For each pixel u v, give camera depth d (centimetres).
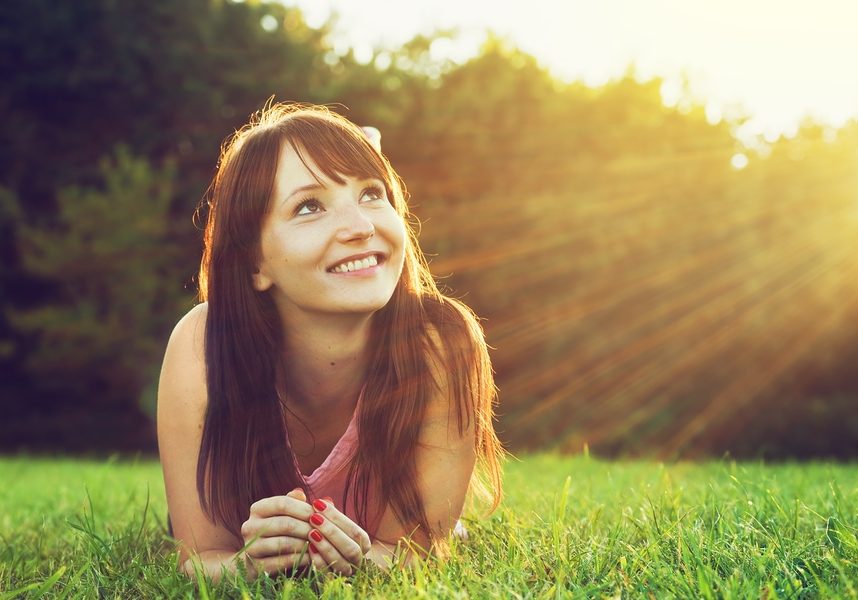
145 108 1580
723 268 1314
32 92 1552
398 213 217
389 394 217
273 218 200
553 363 1361
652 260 1344
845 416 1243
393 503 221
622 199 1404
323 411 228
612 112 1512
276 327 214
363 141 207
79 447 1502
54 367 1453
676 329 1314
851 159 1325
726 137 1422
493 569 187
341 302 197
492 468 239
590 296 1363
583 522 237
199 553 217
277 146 202
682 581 165
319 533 194
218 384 216
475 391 226
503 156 1519
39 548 258
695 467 572
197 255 1520
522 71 1616
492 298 1436
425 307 229
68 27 1521
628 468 558
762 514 228
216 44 1614
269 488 221
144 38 1555
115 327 1427
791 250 1301
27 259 1434
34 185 1572
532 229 1430
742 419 1282
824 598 155
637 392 1317
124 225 1412
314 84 1670
